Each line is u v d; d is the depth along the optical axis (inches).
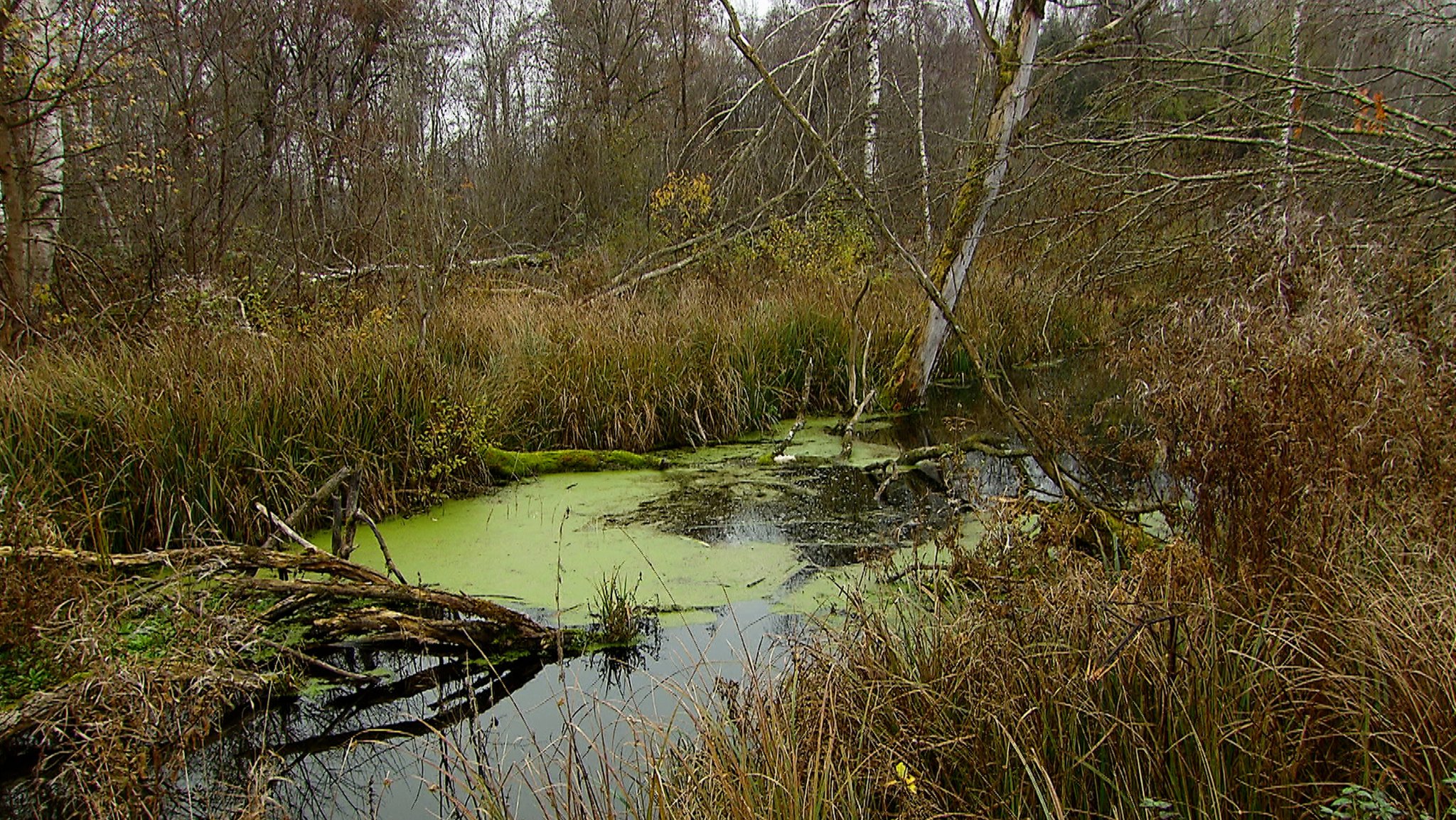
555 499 246.8
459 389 258.5
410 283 356.8
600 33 728.3
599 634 168.7
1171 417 141.3
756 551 207.0
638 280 455.8
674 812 99.6
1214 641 106.3
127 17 384.2
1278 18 258.4
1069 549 145.3
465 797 126.4
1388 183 230.5
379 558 203.3
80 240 375.9
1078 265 265.7
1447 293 160.2
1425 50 287.3
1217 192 236.8
